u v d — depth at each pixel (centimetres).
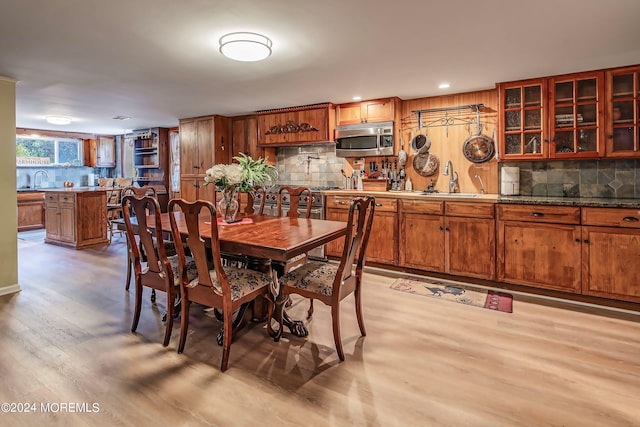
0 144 323
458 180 413
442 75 334
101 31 232
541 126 341
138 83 358
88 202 531
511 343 235
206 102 455
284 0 194
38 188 744
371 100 436
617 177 340
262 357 216
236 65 302
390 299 315
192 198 581
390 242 397
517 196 362
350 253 218
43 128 721
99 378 192
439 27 229
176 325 262
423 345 231
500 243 336
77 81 352
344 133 448
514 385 188
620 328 257
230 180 282
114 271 400
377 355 219
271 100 441
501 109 357
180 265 219
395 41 251
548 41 253
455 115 412
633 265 282
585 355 219
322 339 239
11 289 328
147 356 216
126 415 164
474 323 265
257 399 176
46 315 277
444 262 366
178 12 207
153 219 308
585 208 296
